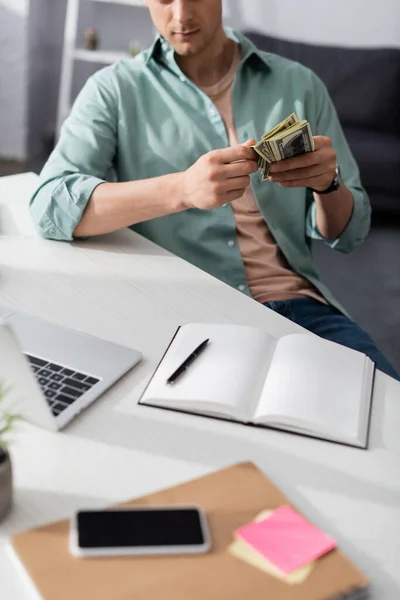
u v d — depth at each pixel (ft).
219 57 5.92
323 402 3.43
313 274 6.07
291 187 5.43
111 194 5.11
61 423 3.32
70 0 13.30
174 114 5.80
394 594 2.57
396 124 13.08
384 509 2.97
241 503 2.85
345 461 3.22
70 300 4.47
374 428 3.43
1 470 2.76
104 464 3.15
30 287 4.59
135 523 2.67
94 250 5.16
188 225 5.72
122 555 2.57
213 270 5.78
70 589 2.45
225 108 5.96
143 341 4.06
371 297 10.04
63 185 5.25
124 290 4.62
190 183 4.83
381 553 2.75
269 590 2.47
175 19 5.41
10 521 2.84
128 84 5.79
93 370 3.69
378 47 13.46
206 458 3.20
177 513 2.72
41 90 14.35
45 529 2.68
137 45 13.93
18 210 5.78
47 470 3.10
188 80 5.78
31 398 3.20
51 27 13.99
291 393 3.45
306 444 3.30
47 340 3.91
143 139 5.80
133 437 3.31
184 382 3.57
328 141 4.87
